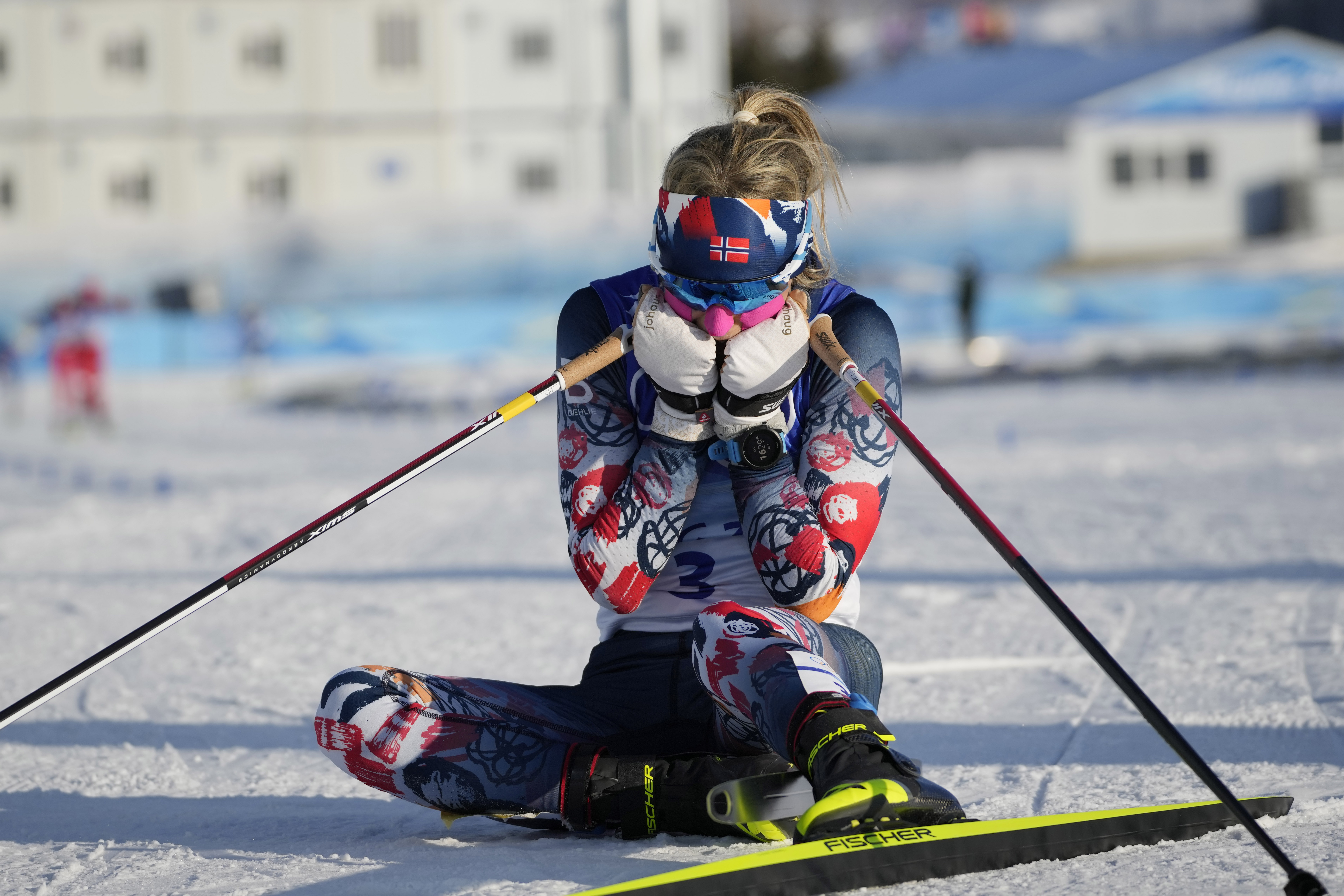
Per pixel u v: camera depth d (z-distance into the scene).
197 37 108.62
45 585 23.73
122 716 13.92
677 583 8.57
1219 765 10.31
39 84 108.56
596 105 108.56
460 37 108.56
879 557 24.03
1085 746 11.20
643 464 8.31
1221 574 20.58
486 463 46.66
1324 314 96.19
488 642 17.56
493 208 100.00
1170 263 107.50
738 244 7.99
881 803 7.02
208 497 37.72
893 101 118.44
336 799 10.60
